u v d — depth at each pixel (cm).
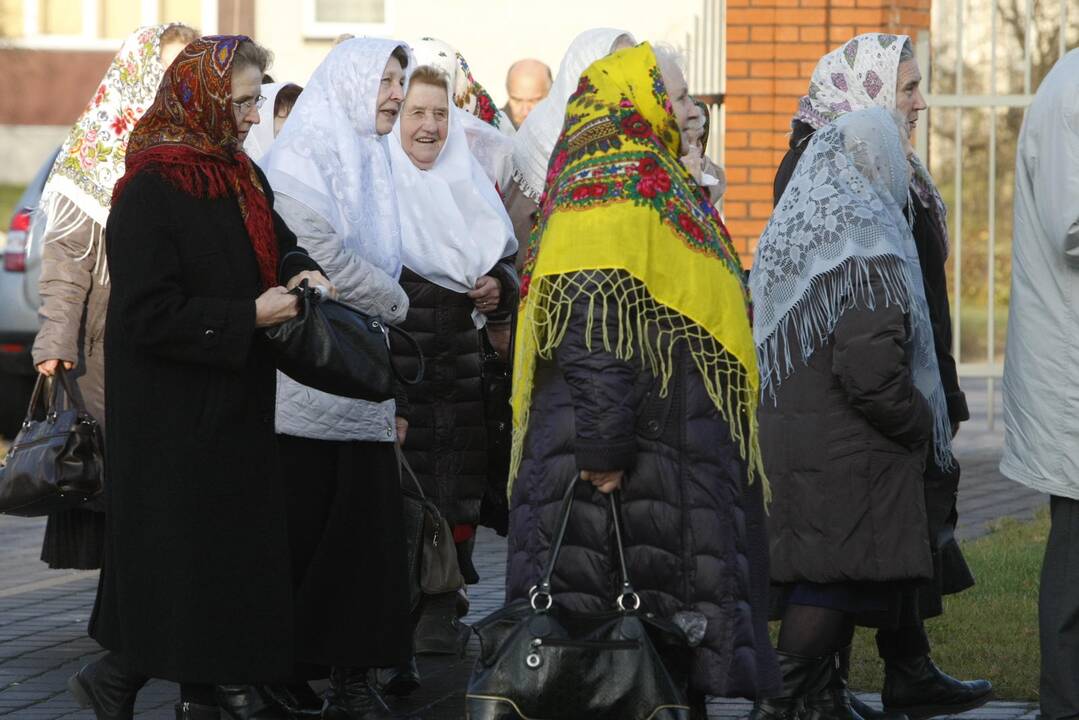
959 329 3819
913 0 3597
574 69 2041
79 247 1923
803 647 1572
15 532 2900
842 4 3559
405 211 1861
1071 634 1526
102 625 1460
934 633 2011
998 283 3809
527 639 1235
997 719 1694
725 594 1288
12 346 3341
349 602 1619
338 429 1605
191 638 1377
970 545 2533
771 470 1558
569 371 1264
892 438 1526
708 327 1286
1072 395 1512
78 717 1709
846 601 1559
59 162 1953
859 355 1496
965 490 3139
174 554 1381
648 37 4716
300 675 1680
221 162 1424
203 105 1413
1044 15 3678
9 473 1800
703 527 1289
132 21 6869
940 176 3753
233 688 1432
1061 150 1486
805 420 1546
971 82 3722
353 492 1633
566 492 1284
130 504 1395
